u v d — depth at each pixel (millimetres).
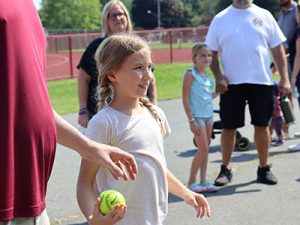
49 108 2307
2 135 2113
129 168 2455
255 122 6348
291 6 8633
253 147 8578
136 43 2883
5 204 2135
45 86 2322
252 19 6285
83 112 4918
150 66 2945
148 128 2914
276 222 5121
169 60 27406
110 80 2945
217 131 9352
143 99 3047
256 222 5125
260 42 6258
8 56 2113
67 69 24875
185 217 5281
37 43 2305
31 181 2205
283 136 8836
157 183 2861
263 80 6242
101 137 2852
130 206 2809
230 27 6270
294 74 8188
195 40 29297
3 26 2098
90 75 4887
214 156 8031
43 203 2305
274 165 7332
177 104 13883
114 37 2938
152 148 2896
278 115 8516
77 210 5664
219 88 6281
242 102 6352
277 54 6457
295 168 7152
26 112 2174
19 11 2168
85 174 2826
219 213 5391
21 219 2211
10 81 2123
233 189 6230
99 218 2326
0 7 2088
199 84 5957
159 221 2848
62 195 6230
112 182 2811
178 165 7492
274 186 6328
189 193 3010
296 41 8133
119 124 2869
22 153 2176
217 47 6395
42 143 2248
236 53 6227
